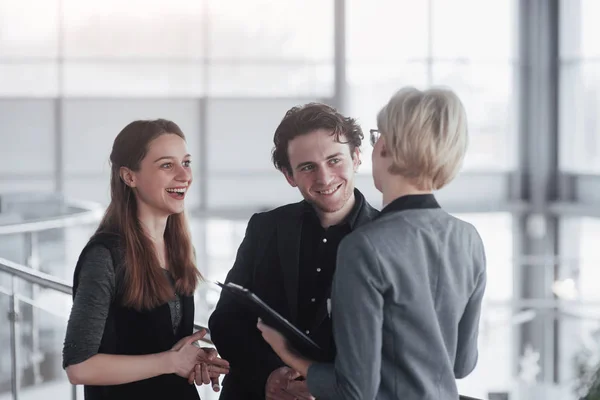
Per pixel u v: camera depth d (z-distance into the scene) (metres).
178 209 2.17
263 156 15.26
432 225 1.74
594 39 15.17
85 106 14.77
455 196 15.80
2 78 14.50
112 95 14.85
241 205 15.25
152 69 14.94
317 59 15.21
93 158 14.83
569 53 15.53
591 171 15.31
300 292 2.17
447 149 1.71
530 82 15.79
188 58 15.02
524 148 15.87
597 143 15.21
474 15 15.56
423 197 1.75
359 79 15.40
